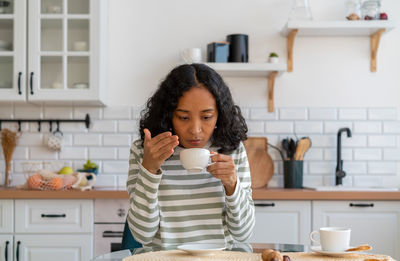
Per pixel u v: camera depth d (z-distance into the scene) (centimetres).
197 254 134
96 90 337
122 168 366
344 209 305
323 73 370
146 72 370
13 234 305
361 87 370
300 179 347
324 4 371
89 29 341
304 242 304
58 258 304
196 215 162
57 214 304
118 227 304
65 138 367
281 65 341
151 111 164
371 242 304
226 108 160
